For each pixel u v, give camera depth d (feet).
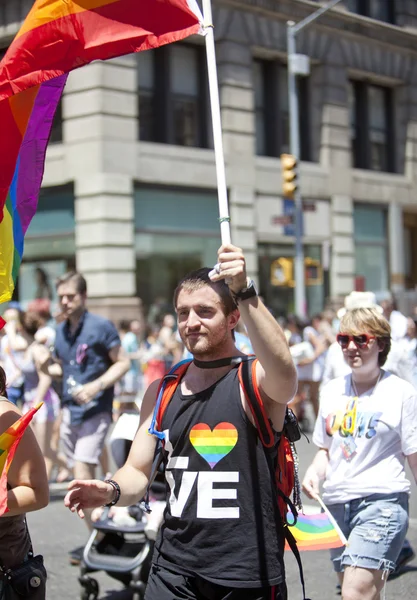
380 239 108.47
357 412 17.72
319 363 56.95
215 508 12.26
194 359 13.05
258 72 96.68
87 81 81.66
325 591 24.16
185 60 90.33
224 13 90.02
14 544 13.35
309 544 16.30
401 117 111.65
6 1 83.71
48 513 34.47
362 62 105.09
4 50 85.15
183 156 87.61
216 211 90.79
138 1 14.51
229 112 90.94
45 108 15.23
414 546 27.94
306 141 101.40
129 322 68.54
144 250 84.94
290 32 84.07
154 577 12.59
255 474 12.28
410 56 111.45
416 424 17.47
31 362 37.27
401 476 17.51
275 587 12.23
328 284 101.55
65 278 27.66
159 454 13.05
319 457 18.48
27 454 13.08
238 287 11.58
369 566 16.57
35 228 85.97
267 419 12.27
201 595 12.28
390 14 109.70
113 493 12.54
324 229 101.04
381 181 107.76
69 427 27.35
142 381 70.54
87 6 14.62
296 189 80.07
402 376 24.73
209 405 12.52
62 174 83.56
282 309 96.78
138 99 86.94
